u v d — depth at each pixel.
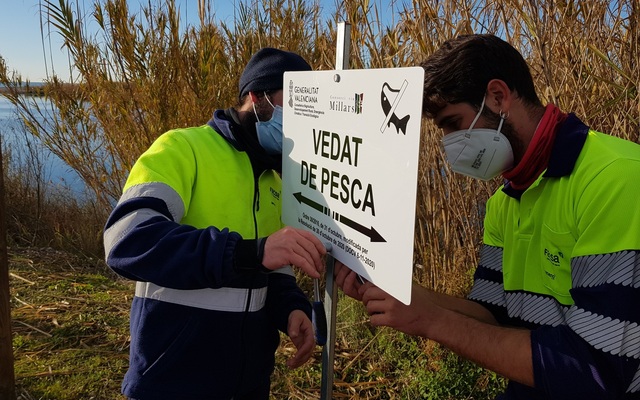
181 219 1.43
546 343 1.10
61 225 5.59
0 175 2.27
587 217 1.08
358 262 1.13
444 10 2.61
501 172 1.33
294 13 3.78
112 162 4.33
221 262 1.17
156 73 3.70
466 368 2.66
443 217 2.86
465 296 2.71
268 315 1.62
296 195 1.41
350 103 1.12
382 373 2.92
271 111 1.53
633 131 2.20
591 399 1.04
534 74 2.42
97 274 4.79
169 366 1.38
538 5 2.20
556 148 1.18
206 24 3.79
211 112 3.70
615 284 1.01
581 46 2.21
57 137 4.42
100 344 3.41
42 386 2.87
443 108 1.28
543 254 1.23
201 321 1.38
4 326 2.40
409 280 0.95
